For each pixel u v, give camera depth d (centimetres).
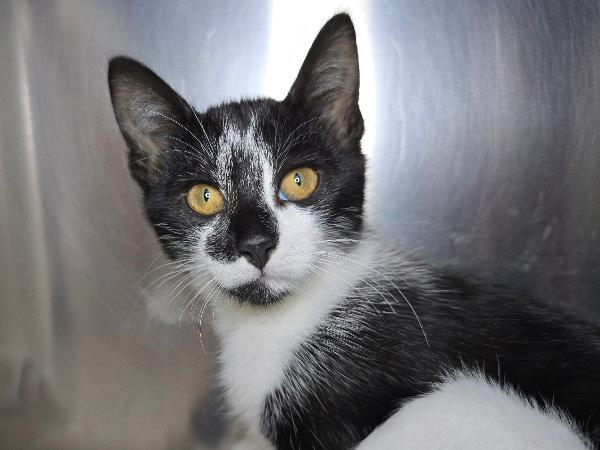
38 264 25
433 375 17
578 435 16
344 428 17
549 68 24
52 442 24
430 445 16
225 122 19
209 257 18
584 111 24
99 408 24
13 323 25
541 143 24
